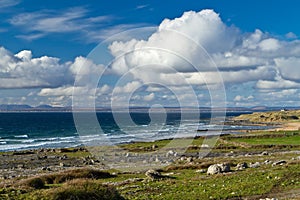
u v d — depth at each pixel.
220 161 60.19
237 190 33.34
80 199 26.19
